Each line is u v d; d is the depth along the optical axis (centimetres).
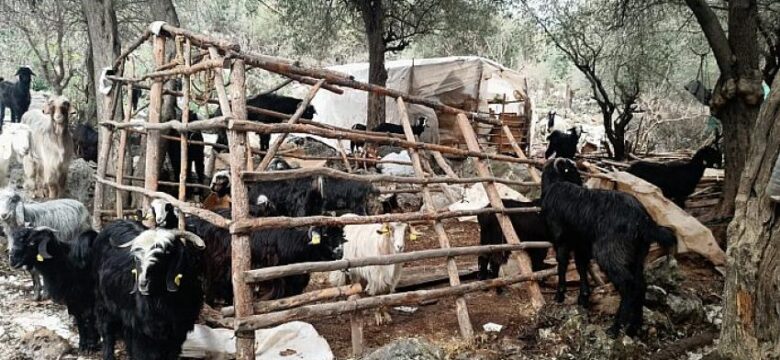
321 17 1584
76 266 483
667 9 1449
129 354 436
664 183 988
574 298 630
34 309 587
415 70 1795
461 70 1806
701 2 835
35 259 473
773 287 390
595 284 671
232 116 459
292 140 1302
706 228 699
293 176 483
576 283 684
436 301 639
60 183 860
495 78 2162
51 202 637
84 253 479
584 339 508
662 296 573
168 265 391
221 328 502
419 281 679
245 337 429
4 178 885
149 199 612
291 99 1251
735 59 831
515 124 1802
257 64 508
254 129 464
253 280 435
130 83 677
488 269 722
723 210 862
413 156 615
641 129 2164
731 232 426
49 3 1619
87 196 990
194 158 999
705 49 1777
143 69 1919
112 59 811
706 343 528
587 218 552
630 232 523
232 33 2241
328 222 489
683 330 562
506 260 655
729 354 420
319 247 538
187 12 1911
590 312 579
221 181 723
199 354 462
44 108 844
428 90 1806
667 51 1731
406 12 1582
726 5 1347
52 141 840
